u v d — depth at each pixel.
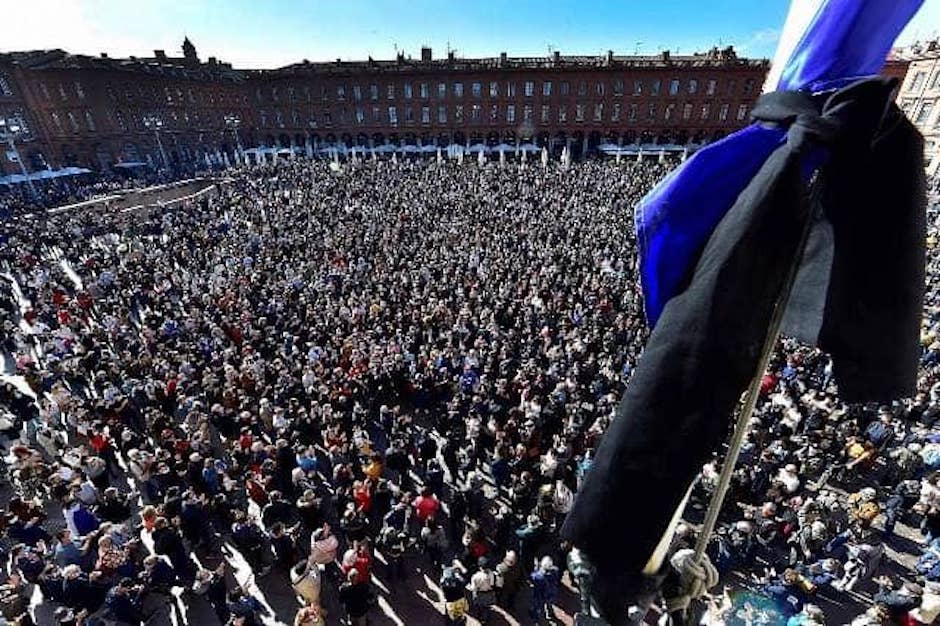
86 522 11.05
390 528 10.89
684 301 1.61
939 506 11.35
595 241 29.53
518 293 22.56
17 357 18.50
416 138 79.06
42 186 59.09
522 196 42.81
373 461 12.45
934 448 13.13
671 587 1.93
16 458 13.19
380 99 77.56
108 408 14.66
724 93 69.88
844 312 1.81
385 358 16.36
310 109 79.81
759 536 11.16
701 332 1.54
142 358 17.23
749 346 1.59
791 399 14.67
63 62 61.78
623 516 1.54
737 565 11.30
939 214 35.16
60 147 62.75
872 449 13.30
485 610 10.27
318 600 9.56
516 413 13.73
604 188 44.56
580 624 1.70
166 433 13.09
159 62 79.38
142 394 15.57
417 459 14.02
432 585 11.31
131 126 68.75
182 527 11.15
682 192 1.79
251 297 22.94
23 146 59.94
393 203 41.50
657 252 1.85
